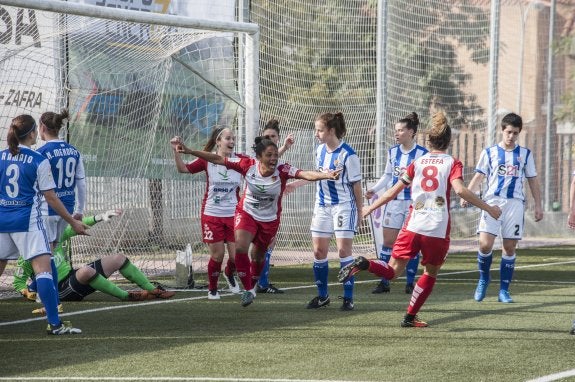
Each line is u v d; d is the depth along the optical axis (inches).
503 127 971.9
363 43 1553.9
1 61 1114.7
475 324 791.7
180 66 1318.9
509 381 551.5
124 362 611.2
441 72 1699.1
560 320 818.2
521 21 2389.3
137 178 1309.1
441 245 753.0
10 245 721.0
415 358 625.3
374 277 1238.3
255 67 1269.7
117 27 1195.3
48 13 1147.3
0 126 1156.5
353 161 871.7
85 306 914.1
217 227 962.7
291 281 1172.5
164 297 975.0
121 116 1268.5
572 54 2340.1
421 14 1651.1
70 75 1213.7
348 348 665.0
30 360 620.1
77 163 845.2
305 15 1475.1
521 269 1347.2
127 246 1350.9
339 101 1524.4
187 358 625.0
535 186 981.8
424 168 759.7
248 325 781.3
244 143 1296.8
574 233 2095.2
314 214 898.7
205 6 1338.6
